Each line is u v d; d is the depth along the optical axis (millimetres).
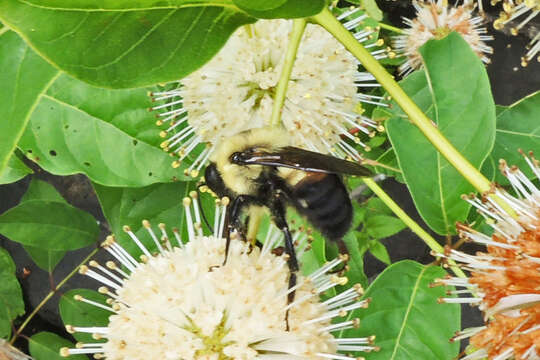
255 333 202
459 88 228
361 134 272
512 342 201
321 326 206
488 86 227
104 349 204
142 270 207
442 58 229
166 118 239
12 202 328
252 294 202
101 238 323
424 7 305
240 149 218
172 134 243
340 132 236
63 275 323
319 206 219
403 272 223
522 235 203
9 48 182
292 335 203
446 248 210
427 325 220
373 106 274
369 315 220
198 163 243
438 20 302
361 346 214
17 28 179
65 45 181
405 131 230
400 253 338
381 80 200
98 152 243
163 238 212
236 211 214
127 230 210
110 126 243
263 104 229
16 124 183
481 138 227
